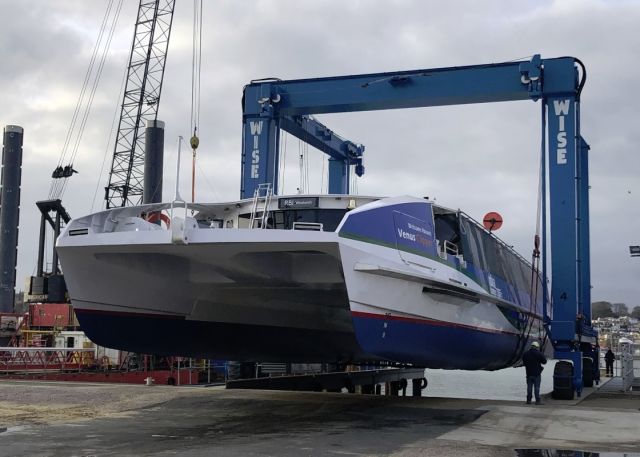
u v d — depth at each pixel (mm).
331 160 26484
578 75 17797
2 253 57938
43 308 35500
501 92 18156
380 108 19672
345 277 9891
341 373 20125
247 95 19969
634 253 33344
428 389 37219
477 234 14266
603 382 24500
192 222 10586
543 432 9969
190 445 8719
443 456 7961
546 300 16938
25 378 25391
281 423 10828
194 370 28703
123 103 51312
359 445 8703
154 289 12562
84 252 11344
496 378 48062
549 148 17312
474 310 13461
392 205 11172
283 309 14430
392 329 10672
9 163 59188
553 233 17047
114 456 7914
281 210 12516
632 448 8742
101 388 15805
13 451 8266
